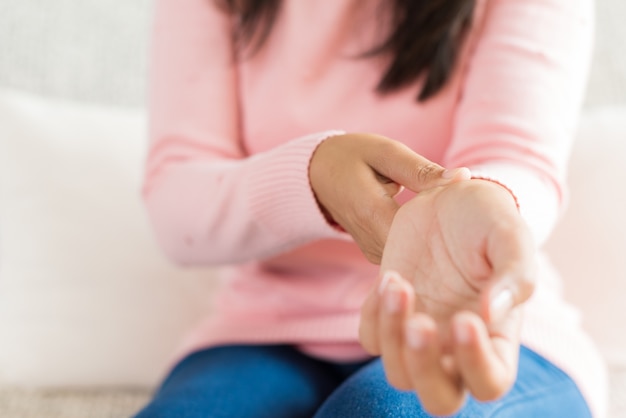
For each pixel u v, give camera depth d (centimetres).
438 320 60
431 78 89
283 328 89
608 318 106
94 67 130
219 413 80
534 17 88
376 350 60
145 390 111
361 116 92
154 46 102
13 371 110
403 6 90
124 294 114
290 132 95
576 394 81
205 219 87
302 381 86
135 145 122
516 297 54
